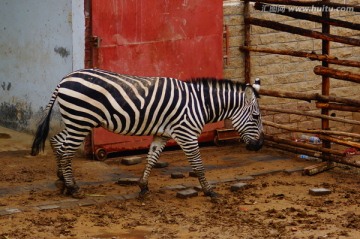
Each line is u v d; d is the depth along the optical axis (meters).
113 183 9.96
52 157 11.24
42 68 12.02
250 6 12.36
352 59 13.38
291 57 12.80
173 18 11.56
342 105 10.69
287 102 12.87
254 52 12.47
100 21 10.94
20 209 8.67
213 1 11.90
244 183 9.88
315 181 10.29
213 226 8.25
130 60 11.27
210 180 10.19
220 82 9.39
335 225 8.30
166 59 11.59
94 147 11.13
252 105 9.42
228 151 12.05
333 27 13.09
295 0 11.21
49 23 11.68
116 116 8.94
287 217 8.59
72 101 8.84
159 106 9.03
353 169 11.00
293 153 11.85
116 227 8.18
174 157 11.59
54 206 8.81
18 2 12.48
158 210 8.80
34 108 12.37
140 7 11.24
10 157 11.17
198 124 9.21
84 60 11.01
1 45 13.10
